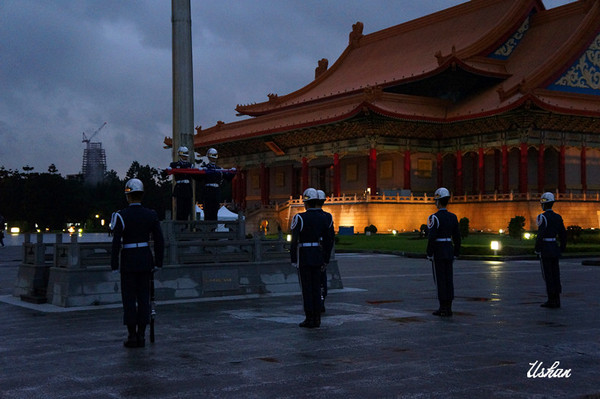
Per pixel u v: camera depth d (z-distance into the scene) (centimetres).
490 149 8862
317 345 1211
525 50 9800
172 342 1248
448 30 10612
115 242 1215
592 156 9194
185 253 2011
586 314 1642
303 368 1026
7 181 17850
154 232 1245
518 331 1369
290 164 11706
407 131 9144
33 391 899
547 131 8512
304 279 1425
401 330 1380
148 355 1130
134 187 1255
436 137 9419
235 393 884
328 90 11281
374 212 8762
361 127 9031
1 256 4912
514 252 4703
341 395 873
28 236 2094
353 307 1769
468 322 1496
